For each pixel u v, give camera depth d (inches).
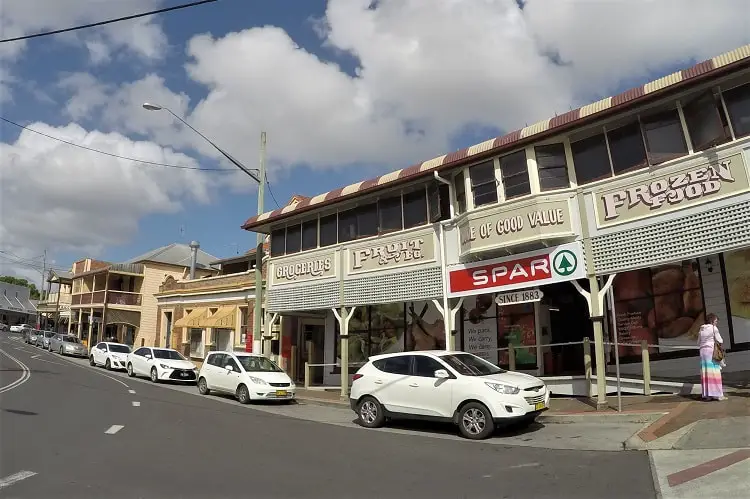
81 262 1995.6
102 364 1178.6
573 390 557.9
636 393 520.4
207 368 754.8
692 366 525.7
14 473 278.1
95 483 264.1
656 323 555.8
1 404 518.9
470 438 403.9
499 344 658.8
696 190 430.9
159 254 1838.1
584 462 308.7
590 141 505.0
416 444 383.9
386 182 655.8
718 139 423.5
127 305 1664.6
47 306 2336.4
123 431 411.2
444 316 597.0
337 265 722.2
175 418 495.8
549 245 515.8
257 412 586.2
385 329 778.2
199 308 1187.3
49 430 400.2
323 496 249.4
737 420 353.4
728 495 229.8
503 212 536.1
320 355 946.1
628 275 582.2
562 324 642.8
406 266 644.1
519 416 394.0
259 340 790.5
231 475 286.2
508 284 543.5
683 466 280.8
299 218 789.2
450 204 610.2
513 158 542.6
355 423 507.5
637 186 465.7
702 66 423.5
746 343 496.7
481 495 249.4
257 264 815.7
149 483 266.7
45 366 1052.5
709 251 419.2
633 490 247.9
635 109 464.4
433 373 442.3
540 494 248.2
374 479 280.8
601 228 483.2
